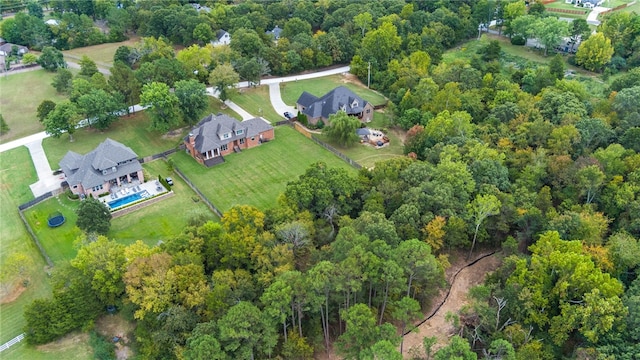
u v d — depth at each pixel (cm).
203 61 14425
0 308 7181
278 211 7675
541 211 7850
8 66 15900
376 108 13525
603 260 6744
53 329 6506
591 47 14962
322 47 16012
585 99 11375
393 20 17238
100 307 6850
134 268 6475
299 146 11612
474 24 18500
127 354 6512
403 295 6844
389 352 5022
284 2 19600
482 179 8388
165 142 11781
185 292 6288
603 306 5872
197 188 9944
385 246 6297
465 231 7775
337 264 6028
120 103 12206
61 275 6856
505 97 11469
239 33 15625
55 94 14138
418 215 7506
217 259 7162
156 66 13050
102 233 8438
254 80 14312
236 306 5719
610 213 8050
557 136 9300
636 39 15638
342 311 5806
